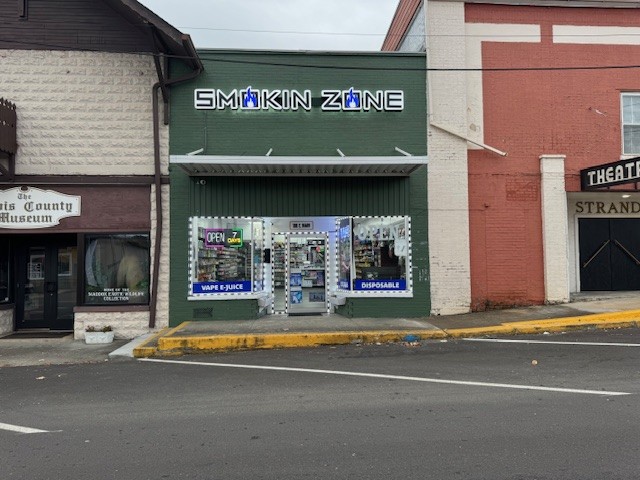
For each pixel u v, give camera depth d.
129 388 6.78
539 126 12.86
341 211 12.19
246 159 10.34
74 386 6.98
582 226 14.29
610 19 13.12
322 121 12.11
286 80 12.08
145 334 11.27
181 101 11.79
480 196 12.56
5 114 10.77
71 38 11.52
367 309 12.04
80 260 11.43
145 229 11.55
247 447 4.54
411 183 12.29
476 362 7.81
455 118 12.46
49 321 12.57
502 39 12.84
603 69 13.09
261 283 12.23
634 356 7.92
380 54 12.29
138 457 4.36
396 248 12.22
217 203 11.87
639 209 14.32
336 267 12.34
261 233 12.14
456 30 12.57
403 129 12.28
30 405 6.05
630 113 13.25
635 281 14.25
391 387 6.47
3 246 12.33
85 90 11.49
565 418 5.11
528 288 12.55
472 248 12.47
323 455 4.33
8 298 12.31
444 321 11.32
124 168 11.52
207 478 3.93
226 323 11.12
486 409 5.46
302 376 7.19
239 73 11.95
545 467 3.99
